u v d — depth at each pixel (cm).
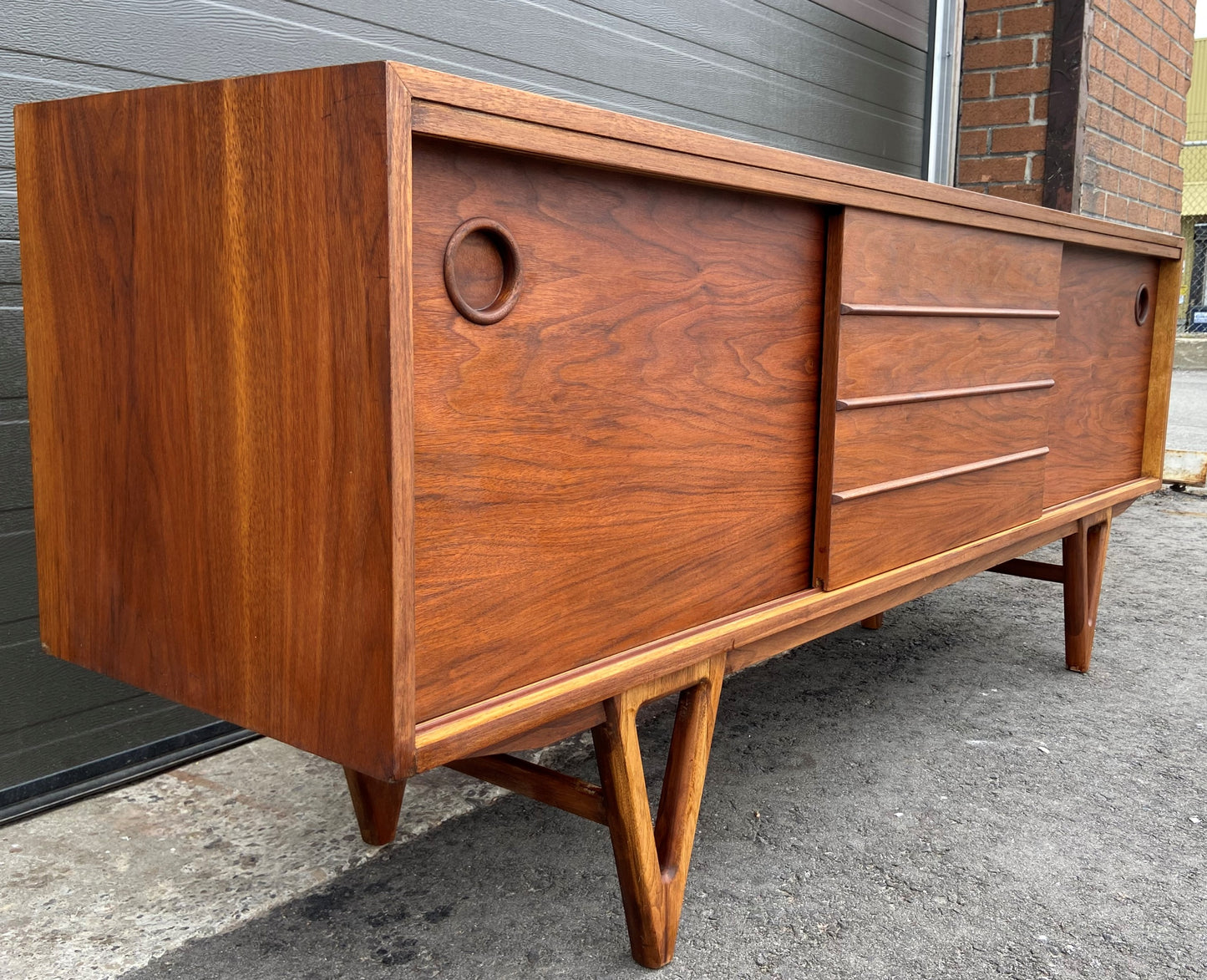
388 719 98
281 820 185
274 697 110
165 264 112
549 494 117
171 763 204
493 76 249
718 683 147
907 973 141
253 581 109
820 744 221
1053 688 258
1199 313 1602
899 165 427
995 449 201
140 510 121
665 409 132
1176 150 523
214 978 139
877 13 399
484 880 165
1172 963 144
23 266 129
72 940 148
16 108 125
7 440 177
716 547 144
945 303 179
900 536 177
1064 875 168
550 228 113
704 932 151
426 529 104
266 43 202
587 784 138
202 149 105
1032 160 414
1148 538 436
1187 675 267
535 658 118
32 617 184
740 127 338
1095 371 246
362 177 92
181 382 113
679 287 131
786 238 148
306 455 102
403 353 94
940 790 199
